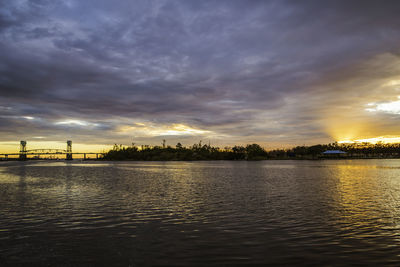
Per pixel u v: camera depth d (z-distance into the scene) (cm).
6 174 7331
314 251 1190
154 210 2105
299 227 1570
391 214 1891
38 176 6381
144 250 1223
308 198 2627
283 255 1148
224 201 2500
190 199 2638
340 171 7088
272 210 2061
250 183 4162
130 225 1656
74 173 7556
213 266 1045
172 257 1138
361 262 1069
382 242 1297
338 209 2077
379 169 7994
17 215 1953
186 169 9362
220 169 9025
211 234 1452
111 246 1281
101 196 2892
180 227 1598
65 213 2014
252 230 1520
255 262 1077
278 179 4816
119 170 9250
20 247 1276
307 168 8919
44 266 1064
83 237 1421
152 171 8300
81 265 1068
